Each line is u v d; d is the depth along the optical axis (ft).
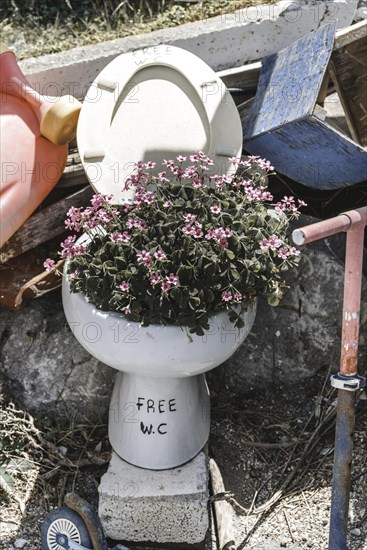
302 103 7.20
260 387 7.83
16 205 7.25
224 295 6.31
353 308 6.08
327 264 7.76
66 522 6.49
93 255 6.63
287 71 7.68
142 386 6.88
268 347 7.77
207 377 7.86
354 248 6.01
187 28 8.56
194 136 7.36
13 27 9.08
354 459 7.28
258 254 6.50
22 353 7.65
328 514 6.99
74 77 8.29
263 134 7.52
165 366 6.48
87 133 7.22
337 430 6.24
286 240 6.89
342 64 7.47
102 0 9.36
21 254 7.75
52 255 7.80
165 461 6.92
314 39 7.50
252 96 8.23
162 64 7.40
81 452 7.39
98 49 8.41
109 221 6.68
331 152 7.36
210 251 6.40
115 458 7.05
